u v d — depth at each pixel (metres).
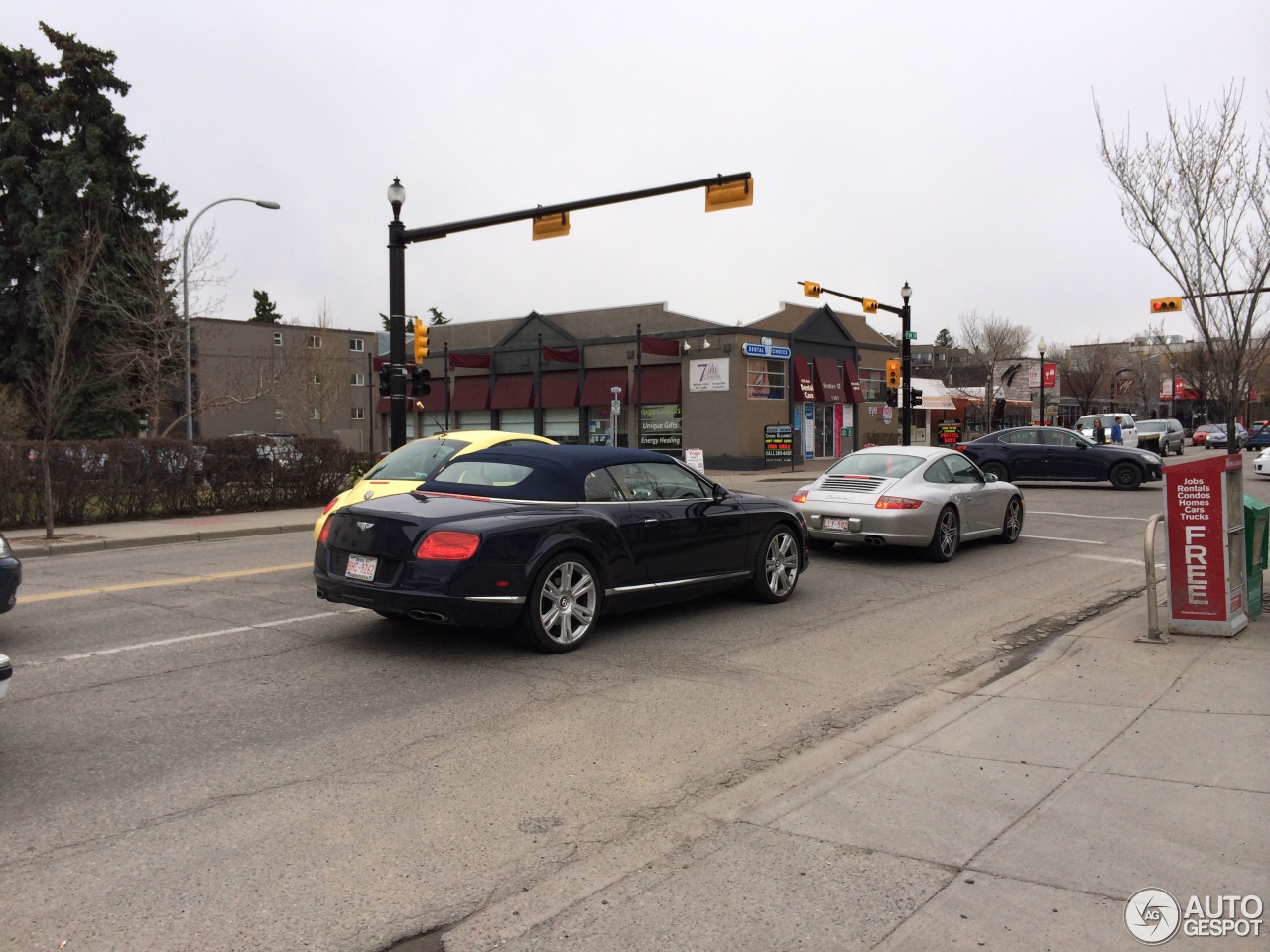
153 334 30.72
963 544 13.18
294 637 7.50
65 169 32.59
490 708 5.70
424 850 3.80
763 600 9.00
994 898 3.25
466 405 41.31
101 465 16.73
